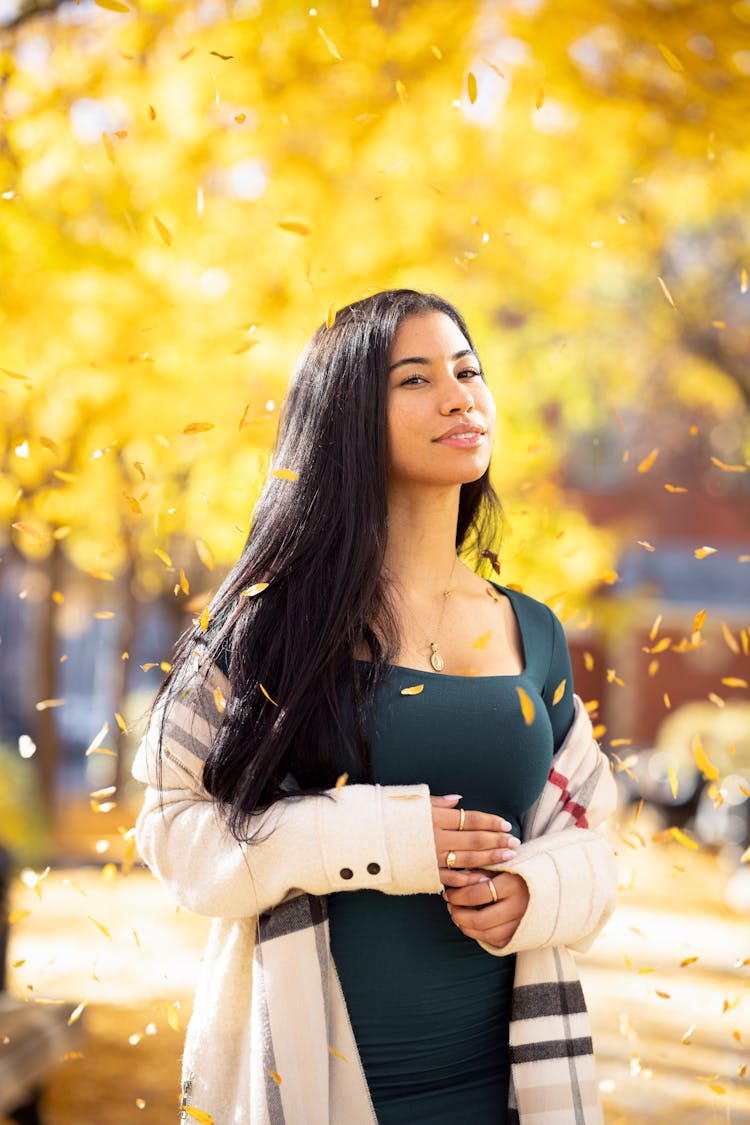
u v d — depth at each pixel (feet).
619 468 84.89
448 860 6.89
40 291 17.67
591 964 30.30
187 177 20.25
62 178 19.04
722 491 86.22
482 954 7.41
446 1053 7.30
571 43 21.26
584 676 83.87
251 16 19.72
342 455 7.47
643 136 23.86
